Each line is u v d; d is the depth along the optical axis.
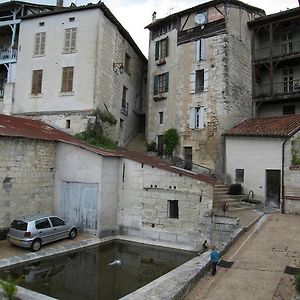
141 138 28.19
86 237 15.70
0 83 26.78
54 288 10.34
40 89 23.17
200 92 23.33
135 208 16.42
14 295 8.59
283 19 22.94
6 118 18.67
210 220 14.55
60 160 17.27
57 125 22.33
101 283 10.85
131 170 16.70
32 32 23.88
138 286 10.66
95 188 16.17
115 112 24.61
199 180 14.96
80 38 22.48
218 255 9.68
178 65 24.66
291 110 23.88
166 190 15.72
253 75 24.55
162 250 14.73
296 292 7.28
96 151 16.31
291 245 11.42
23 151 15.56
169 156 24.00
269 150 18.42
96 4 22.05
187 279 8.32
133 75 28.20
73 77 22.34
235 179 19.59
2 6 24.86
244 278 8.75
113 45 24.12
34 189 16.09
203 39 23.55
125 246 15.27
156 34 27.03
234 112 22.52
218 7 23.25
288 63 24.12
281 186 17.67
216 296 7.75
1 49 26.03
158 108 25.89
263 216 16.11
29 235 12.98
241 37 23.78
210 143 22.47
